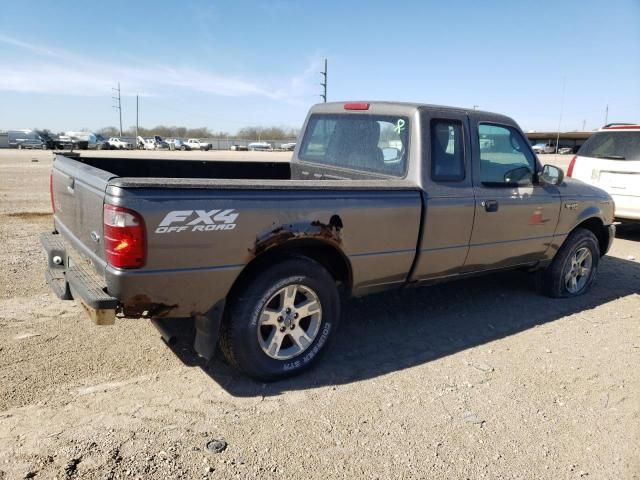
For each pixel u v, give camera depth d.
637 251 8.70
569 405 3.59
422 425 3.26
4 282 5.50
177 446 2.91
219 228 3.21
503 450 3.04
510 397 3.65
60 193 4.20
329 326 3.91
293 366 3.75
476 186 4.58
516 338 4.72
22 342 4.11
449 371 4.01
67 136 70.31
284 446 2.97
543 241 5.35
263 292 3.50
